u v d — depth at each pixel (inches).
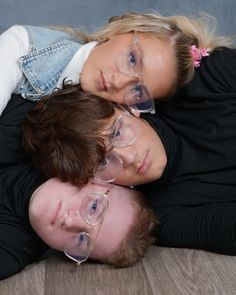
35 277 51.7
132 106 62.8
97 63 64.0
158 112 67.2
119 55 63.5
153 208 60.4
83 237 52.6
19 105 65.2
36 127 58.7
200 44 70.4
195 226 56.1
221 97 64.3
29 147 59.3
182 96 66.8
